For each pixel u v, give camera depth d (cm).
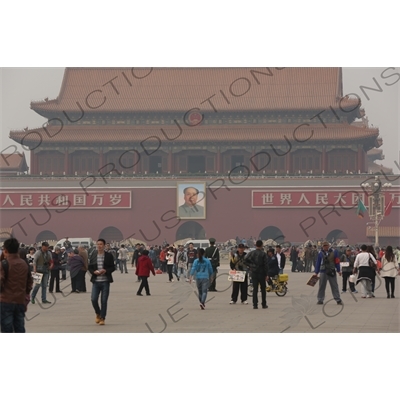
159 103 13250
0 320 2089
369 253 4194
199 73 13612
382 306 3672
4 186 12331
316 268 3694
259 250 3547
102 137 12975
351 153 12912
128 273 7825
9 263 2098
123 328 2806
